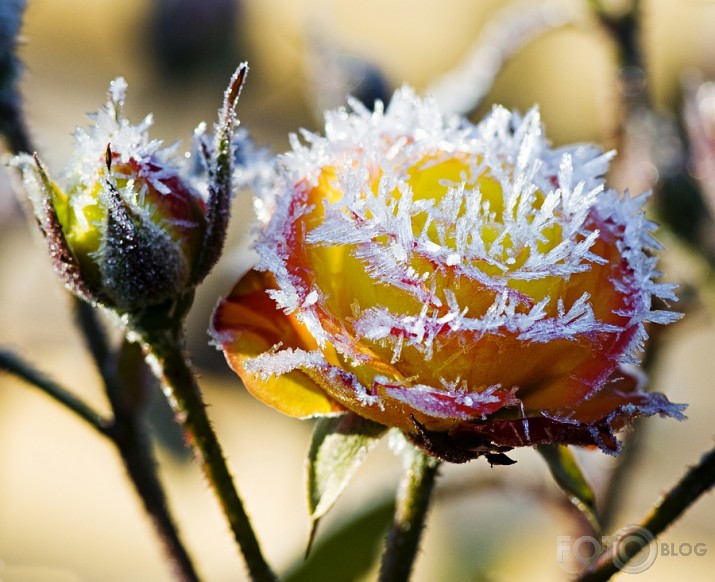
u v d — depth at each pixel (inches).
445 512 19.5
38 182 13.4
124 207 13.3
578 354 13.0
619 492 17.3
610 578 14.1
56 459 39.3
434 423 12.9
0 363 15.5
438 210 12.9
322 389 13.3
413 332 12.8
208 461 14.0
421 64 58.0
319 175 13.4
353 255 13.0
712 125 17.3
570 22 18.6
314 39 19.3
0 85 15.5
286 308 12.9
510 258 12.9
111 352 15.8
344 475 13.5
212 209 13.5
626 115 18.1
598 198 13.4
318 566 17.0
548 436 12.8
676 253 17.6
